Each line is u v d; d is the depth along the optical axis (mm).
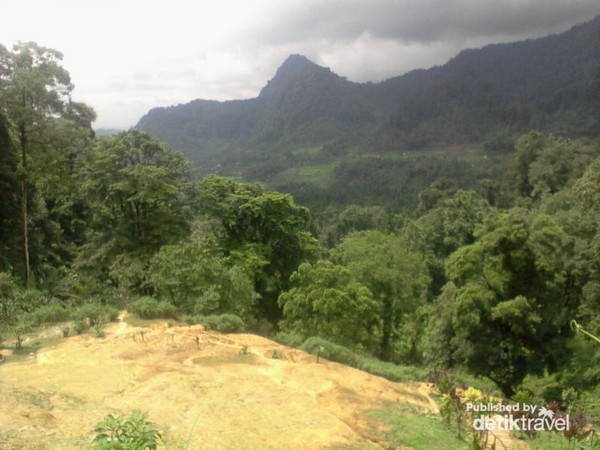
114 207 20859
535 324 14836
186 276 13961
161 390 6504
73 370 7391
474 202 36812
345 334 14320
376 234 22922
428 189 57969
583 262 16516
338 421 5828
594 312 15508
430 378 8539
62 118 18766
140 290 18047
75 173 21984
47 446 4586
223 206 23484
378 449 5340
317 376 7738
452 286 17125
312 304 14523
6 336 9906
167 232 20188
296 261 25000
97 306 11680
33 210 23672
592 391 12633
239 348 9250
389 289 20359
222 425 5414
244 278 15695
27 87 16734
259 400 6355
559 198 29766
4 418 5074
